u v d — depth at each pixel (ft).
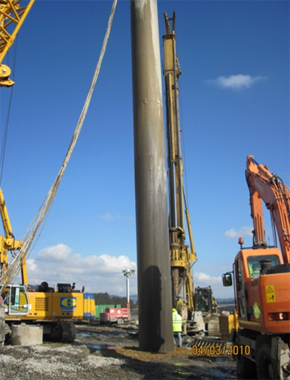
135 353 47.50
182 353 49.01
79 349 51.85
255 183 37.27
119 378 34.63
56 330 69.77
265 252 34.99
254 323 31.37
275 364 27.07
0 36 69.41
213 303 117.08
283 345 26.89
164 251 51.42
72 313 71.26
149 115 54.24
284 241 30.17
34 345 58.65
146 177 52.80
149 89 54.95
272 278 28.17
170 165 91.91
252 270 34.37
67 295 71.72
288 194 31.24
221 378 36.45
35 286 76.54
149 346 49.11
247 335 35.83
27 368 37.24
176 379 35.32
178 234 86.12
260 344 29.84
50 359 43.04
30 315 67.21
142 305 50.19
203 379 35.78
